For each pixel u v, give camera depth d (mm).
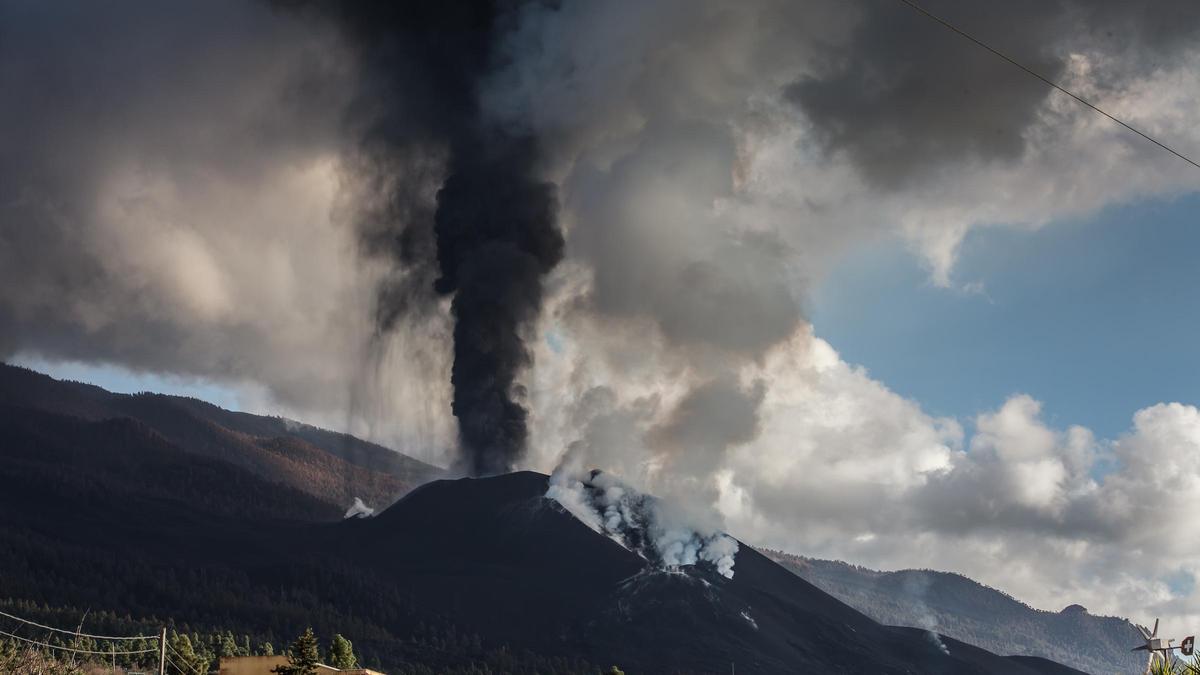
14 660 149500
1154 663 39344
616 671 135500
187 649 160625
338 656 157375
